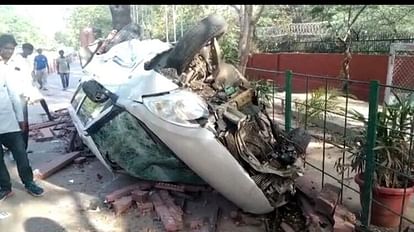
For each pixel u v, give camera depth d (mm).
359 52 13555
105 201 4918
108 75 5254
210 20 4609
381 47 13125
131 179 5598
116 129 4574
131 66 5156
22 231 4328
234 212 4559
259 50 16859
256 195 4102
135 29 7539
